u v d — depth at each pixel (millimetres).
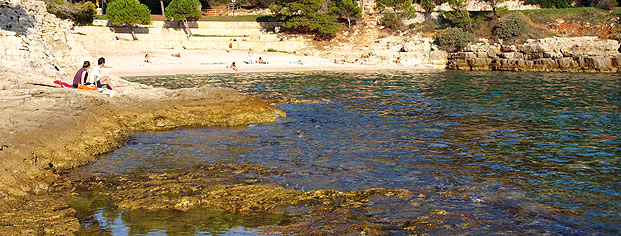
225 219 8469
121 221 8375
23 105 13148
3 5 20516
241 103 18906
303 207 8945
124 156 12781
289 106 22438
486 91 29906
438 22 64938
